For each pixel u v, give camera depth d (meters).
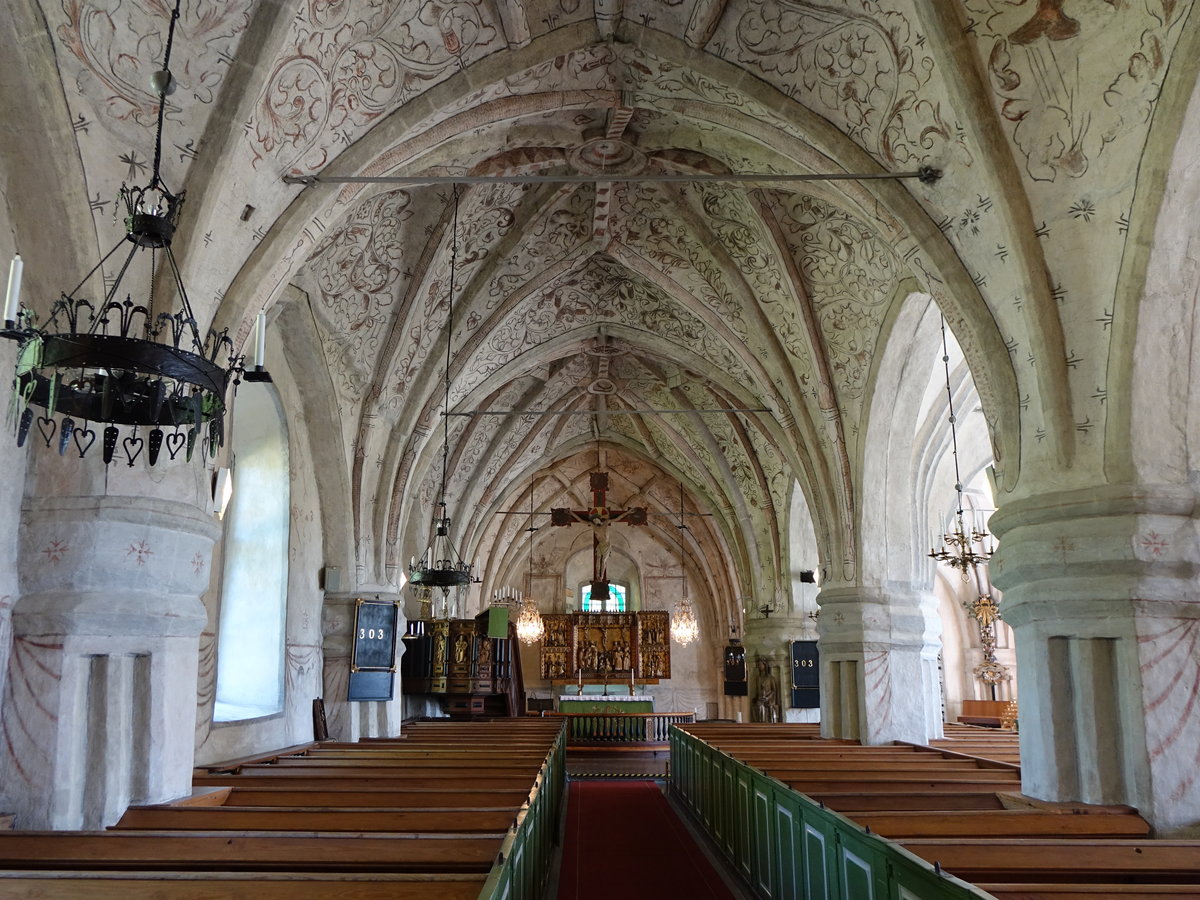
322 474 13.27
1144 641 6.83
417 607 20.14
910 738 12.60
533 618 26.27
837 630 13.02
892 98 8.05
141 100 6.66
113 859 4.69
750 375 14.16
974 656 24.05
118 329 6.67
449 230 11.71
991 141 7.43
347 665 13.55
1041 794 7.21
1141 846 4.77
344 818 5.73
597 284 15.05
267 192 7.80
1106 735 6.96
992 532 7.98
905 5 7.41
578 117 10.23
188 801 6.63
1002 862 4.70
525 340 15.91
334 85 7.77
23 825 6.05
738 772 9.12
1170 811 6.52
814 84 8.48
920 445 14.91
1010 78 7.23
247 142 7.32
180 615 6.83
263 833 4.81
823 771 8.54
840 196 9.20
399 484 14.17
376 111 8.30
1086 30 6.78
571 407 21.02
